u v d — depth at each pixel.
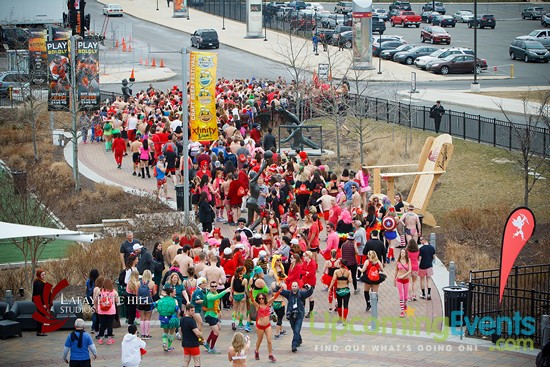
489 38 142.88
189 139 64.75
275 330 37.59
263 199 52.44
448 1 187.00
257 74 111.25
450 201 58.88
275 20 147.12
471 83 101.12
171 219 55.16
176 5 158.62
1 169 66.62
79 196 61.47
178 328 37.03
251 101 79.56
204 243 46.19
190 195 57.56
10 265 49.03
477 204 57.56
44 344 36.81
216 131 56.50
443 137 55.34
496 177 61.56
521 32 149.00
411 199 55.62
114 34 132.38
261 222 47.50
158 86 107.44
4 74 94.00
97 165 71.25
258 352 33.94
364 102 79.69
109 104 84.31
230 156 60.19
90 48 64.75
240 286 37.41
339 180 59.38
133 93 102.31
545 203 56.41
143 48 130.62
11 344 36.91
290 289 37.00
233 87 87.31
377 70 113.56
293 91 86.19
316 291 42.72
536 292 36.34
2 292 45.69
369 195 55.16
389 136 74.81
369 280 38.66
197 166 58.66
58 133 78.38
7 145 78.69
